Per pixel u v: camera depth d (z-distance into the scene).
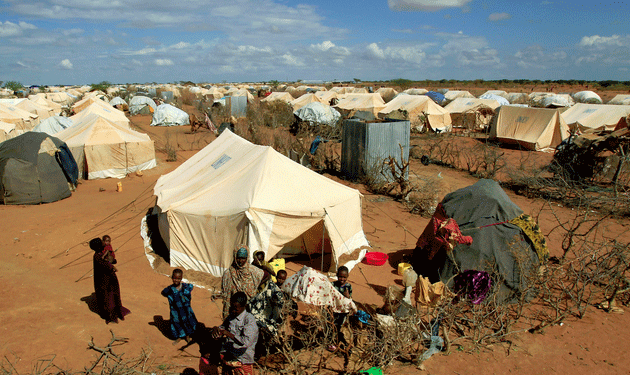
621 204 13.52
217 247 9.03
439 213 9.16
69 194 15.84
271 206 8.91
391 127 17.39
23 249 10.46
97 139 19.00
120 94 77.19
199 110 49.97
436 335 6.68
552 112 24.81
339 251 9.69
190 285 6.60
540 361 6.34
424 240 9.22
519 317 7.29
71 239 11.22
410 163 21.80
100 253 6.76
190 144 27.98
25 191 14.38
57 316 7.00
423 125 32.34
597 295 8.34
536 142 24.59
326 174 19.11
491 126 28.23
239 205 8.88
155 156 22.81
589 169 16.05
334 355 6.29
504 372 6.07
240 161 10.84
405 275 7.95
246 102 43.78
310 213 9.01
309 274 6.19
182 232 9.38
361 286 8.73
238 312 4.96
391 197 15.73
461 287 7.68
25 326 6.55
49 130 24.48
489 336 6.84
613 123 25.12
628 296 8.28
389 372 5.98
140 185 17.98
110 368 5.44
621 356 6.46
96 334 6.50
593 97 51.78
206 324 7.09
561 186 15.23
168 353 6.22
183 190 10.62
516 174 17.17
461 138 29.98
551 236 11.48
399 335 6.03
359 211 10.79
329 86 113.69
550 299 7.96
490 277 7.77
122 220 12.89
